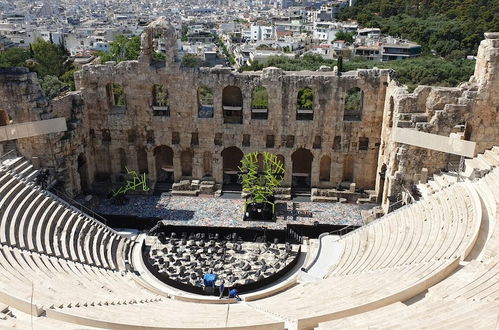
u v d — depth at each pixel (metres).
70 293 33.78
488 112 51.47
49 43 114.62
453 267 34.34
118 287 39.94
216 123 60.03
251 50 166.75
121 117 61.00
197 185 61.97
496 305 27.69
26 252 39.22
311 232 52.56
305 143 60.00
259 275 44.78
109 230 50.81
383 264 40.56
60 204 48.12
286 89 57.84
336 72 58.16
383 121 57.91
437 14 194.50
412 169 53.28
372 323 27.67
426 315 28.08
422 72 123.12
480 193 45.09
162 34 57.69
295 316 32.25
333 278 41.34
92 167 62.75
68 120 57.78
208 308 36.72
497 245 36.09
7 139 49.50
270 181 57.72
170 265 46.66
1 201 43.06
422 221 45.41
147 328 28.25
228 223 54.66
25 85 50.94
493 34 50.41
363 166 60.88
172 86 59.19
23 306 28.89
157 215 56.38
